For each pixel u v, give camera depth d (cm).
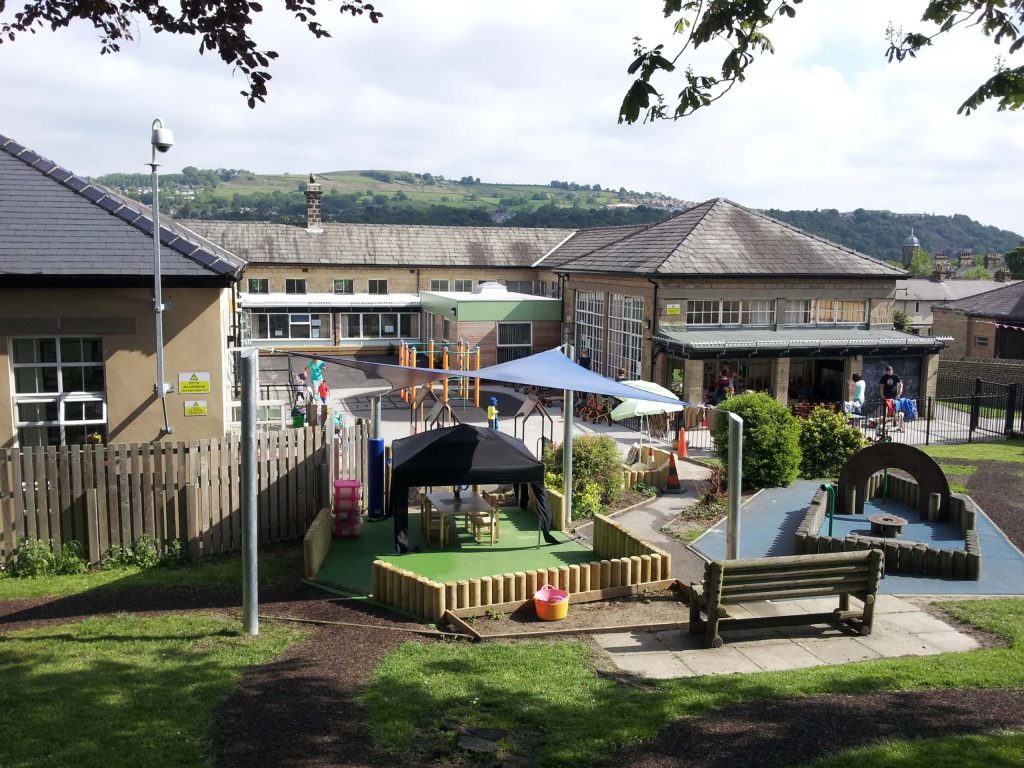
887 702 755
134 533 1348
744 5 720
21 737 669
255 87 870
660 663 912
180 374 1503
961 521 1532
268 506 1452
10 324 1434
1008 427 2592
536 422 2784
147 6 820
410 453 1385
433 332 3984
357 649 938
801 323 3067
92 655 908
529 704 762
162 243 1504
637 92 714
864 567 996
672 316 2880
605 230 4397
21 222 1480
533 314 3544
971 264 11700
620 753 654
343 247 4303
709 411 2708
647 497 1784
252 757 643
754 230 3177
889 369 2844
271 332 4103
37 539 1316
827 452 1984
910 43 842
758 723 702
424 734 693
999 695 778
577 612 1101
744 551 1410
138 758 634
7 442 1463
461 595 1070
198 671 847
